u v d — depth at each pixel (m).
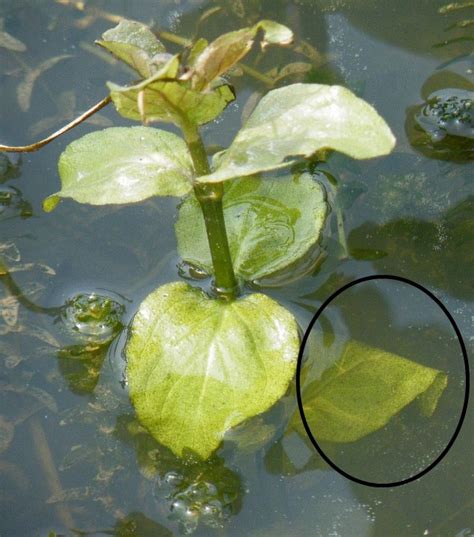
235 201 0.51
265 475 0.48
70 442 0.49
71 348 0.50
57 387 0.49
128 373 0.48
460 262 0.51
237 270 0.50
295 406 0.49
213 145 0.53
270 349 0.48
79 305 0.50
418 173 0.52
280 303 0.50
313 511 0.48
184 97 0.46
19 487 0.48
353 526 0.48
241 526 0.48
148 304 0.49
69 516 0.48
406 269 0.51
